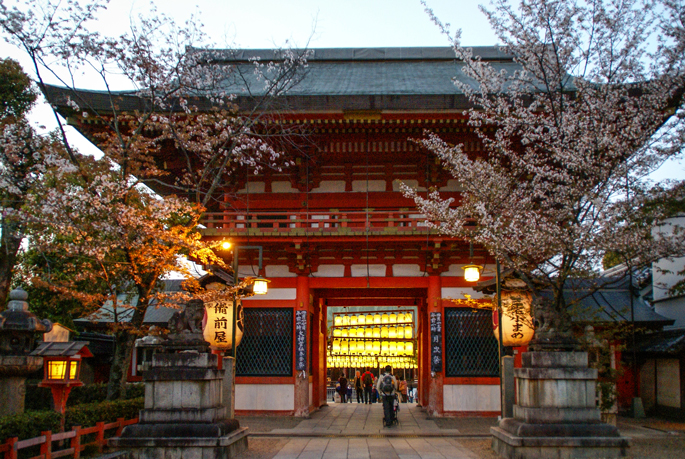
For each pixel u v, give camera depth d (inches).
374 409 1083.3
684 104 602.9
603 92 614.5
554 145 642.2
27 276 890.7
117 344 623.5
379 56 1330.0
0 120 721.6
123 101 838.5
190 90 767.1
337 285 913.5
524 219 613.3
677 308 1045.8
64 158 645.3
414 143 917.8
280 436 689.0
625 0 592.4
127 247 608.1
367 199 932.6
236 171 947.3
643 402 983.0
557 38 620.4
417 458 522.9
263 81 1107.3
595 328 828.6
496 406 855.1
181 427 471.8
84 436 500.7
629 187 579.5
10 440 366.6
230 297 674.8
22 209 660.1
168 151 909.8
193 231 705.0
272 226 945.5
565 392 489.1
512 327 682.2
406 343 1446.9
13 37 624.1
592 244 557.9
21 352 484.1
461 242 862.5
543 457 465.1
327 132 892.6
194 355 492.4
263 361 892.6
